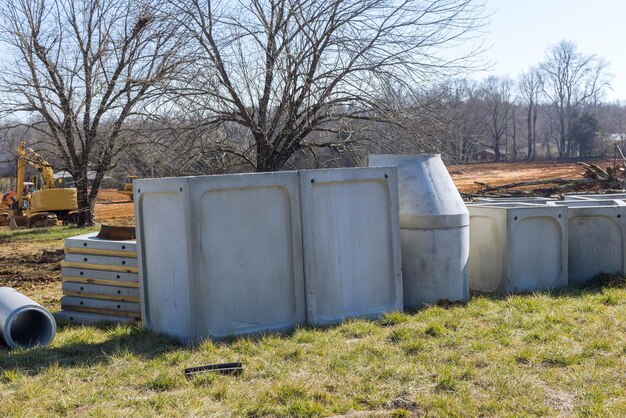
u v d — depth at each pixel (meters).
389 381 5.31
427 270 7.95
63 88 23.83
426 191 8.02
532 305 7.73
